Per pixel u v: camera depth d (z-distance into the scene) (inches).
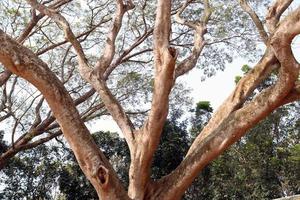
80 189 863.1
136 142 264.1
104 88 297.1
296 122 877.8
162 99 247.6
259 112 233.6
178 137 855.1
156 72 249.0
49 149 893.2
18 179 885.8
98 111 616.1
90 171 223.1
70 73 590.6
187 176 248.1
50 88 213.2
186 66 340.2
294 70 218.1
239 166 851.4
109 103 292.2
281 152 838.5
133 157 259.8
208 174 860.0
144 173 255.4
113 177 223.8
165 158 839.1
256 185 832.3
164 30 257.0
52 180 893.2
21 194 879.1
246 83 264.1
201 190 860.6
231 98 264.5
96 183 223.1
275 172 832.9
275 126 872.9
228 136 239.8
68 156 892.6
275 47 212.8
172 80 247.8
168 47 240.5
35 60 211.0
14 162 877.2
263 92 235.9
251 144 848.3
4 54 202.4
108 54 319.0
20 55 205.8
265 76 262.2
